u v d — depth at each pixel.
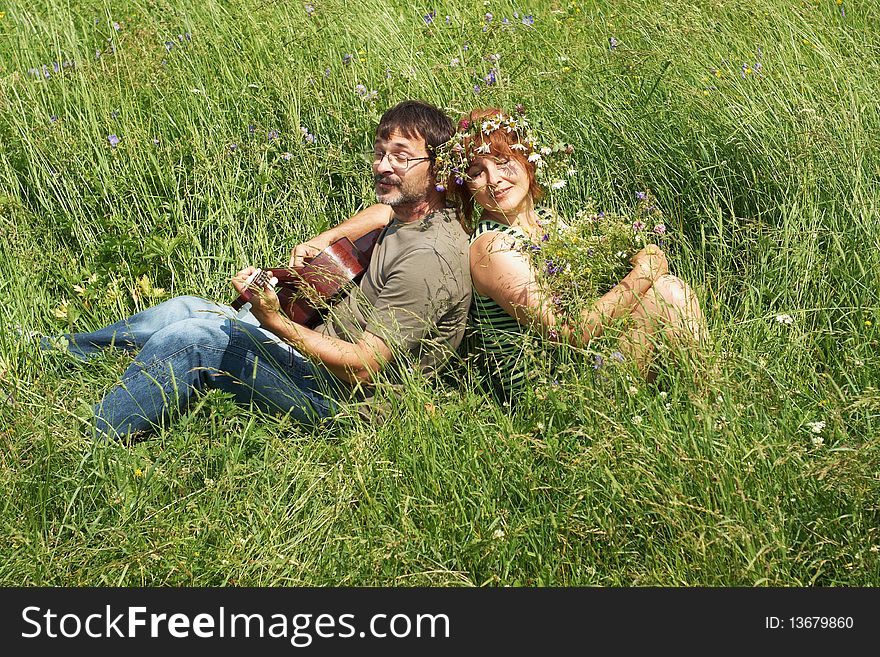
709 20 6.36
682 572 3.33
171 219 5.66
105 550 3.53
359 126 5.78
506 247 4.07
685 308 4.05
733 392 3.72
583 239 4.09
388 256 4.15
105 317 5.11
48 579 3.44
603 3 6.99
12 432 3.82
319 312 4.27
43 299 5.11
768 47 6.06
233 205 5.49
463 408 3.95
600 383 3.88
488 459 3.76
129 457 3.96
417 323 4.06
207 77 6.34
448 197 4.23
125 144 5.80
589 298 3.97
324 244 4.81
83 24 7.05
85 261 5.43
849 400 3.78
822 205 4.94
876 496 3.36
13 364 4.57
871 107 5.46
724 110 5.42
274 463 4.00
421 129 4.12
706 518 3.35
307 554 3.59
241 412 4.20
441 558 3.51
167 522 3.69
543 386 3.91
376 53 6.34
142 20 7.06
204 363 4.16
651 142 5.37
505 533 3.52
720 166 5.22
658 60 5.88
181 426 4.09
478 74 6.16
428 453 3.81
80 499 3.78
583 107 5.62
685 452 3.50
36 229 5.43
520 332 4.17
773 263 4.74
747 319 4.52
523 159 4.13
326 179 5.71
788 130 5.21
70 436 3.88
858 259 4.57
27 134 5.77
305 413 4.23
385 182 4.14
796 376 4.07
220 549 3.59
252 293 4.01
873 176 4.98
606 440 3.56
